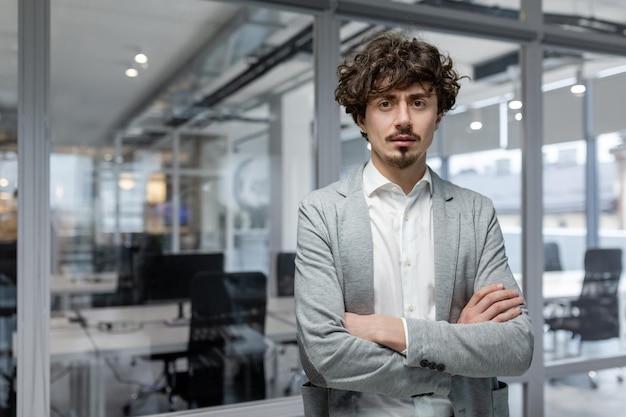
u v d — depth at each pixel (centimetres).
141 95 615
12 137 197
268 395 275
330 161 227
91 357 285
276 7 222
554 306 309
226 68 533
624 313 326
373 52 108
